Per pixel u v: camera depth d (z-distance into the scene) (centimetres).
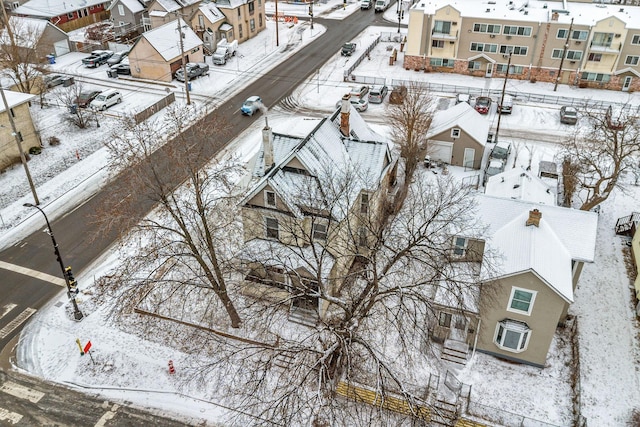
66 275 3092
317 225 3055
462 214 2930
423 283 2389
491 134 5253
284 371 2720
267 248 3066
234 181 4184
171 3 7331
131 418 2667
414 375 2836
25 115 4647
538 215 2781
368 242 3397
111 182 4322
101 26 7725
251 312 3030
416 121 4441
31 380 2853
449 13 6334
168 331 3125
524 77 6519
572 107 5591
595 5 6444
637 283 3319
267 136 3030
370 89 5997
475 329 2911
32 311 3259
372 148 3391
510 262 2678
